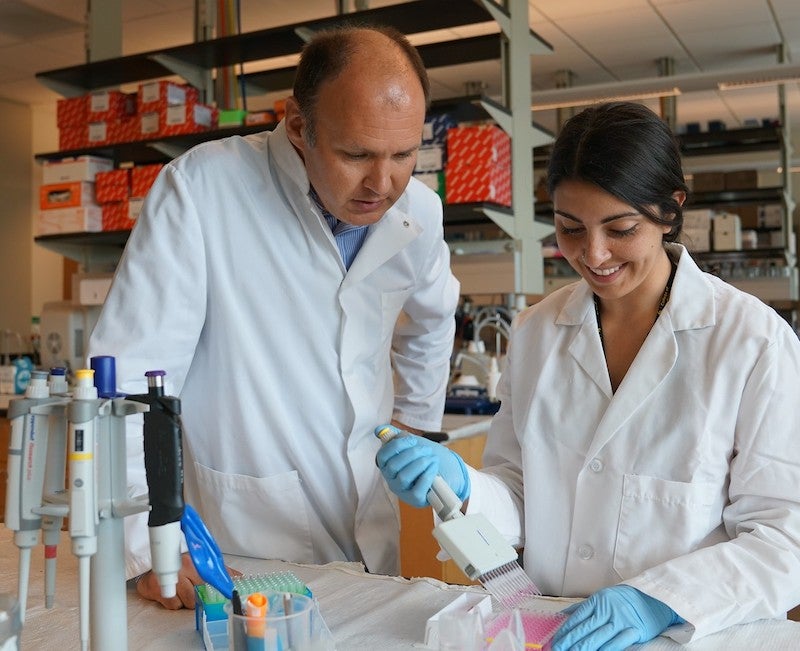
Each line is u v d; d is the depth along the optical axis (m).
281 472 1.67
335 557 1.73
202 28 4.65
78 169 4.65
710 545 1.35
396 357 2.18
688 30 6.69
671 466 1.35
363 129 1.37
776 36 6.87
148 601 1.37
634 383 1.38
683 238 1.53
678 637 1.16
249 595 1.10
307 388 1.67
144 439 0.96
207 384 1.67
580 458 1.44
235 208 1.64
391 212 1.72
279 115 4.33
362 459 1.71
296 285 1.66
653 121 1.27
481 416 3.43
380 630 1.21
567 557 1.43
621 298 1.45
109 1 4.95
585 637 1.13
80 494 0.92
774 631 1.20
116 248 5.13
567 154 1.27
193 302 1.60
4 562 1.56
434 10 3.84
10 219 8.07
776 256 6.85
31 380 0.96
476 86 7.86
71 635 1.20
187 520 1.15
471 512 1.41
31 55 6.75
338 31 1.46
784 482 1.27
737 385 1.32
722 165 8.14
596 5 6.11
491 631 1.17
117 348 1.54
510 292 3.98
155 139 4.43
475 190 3.81
